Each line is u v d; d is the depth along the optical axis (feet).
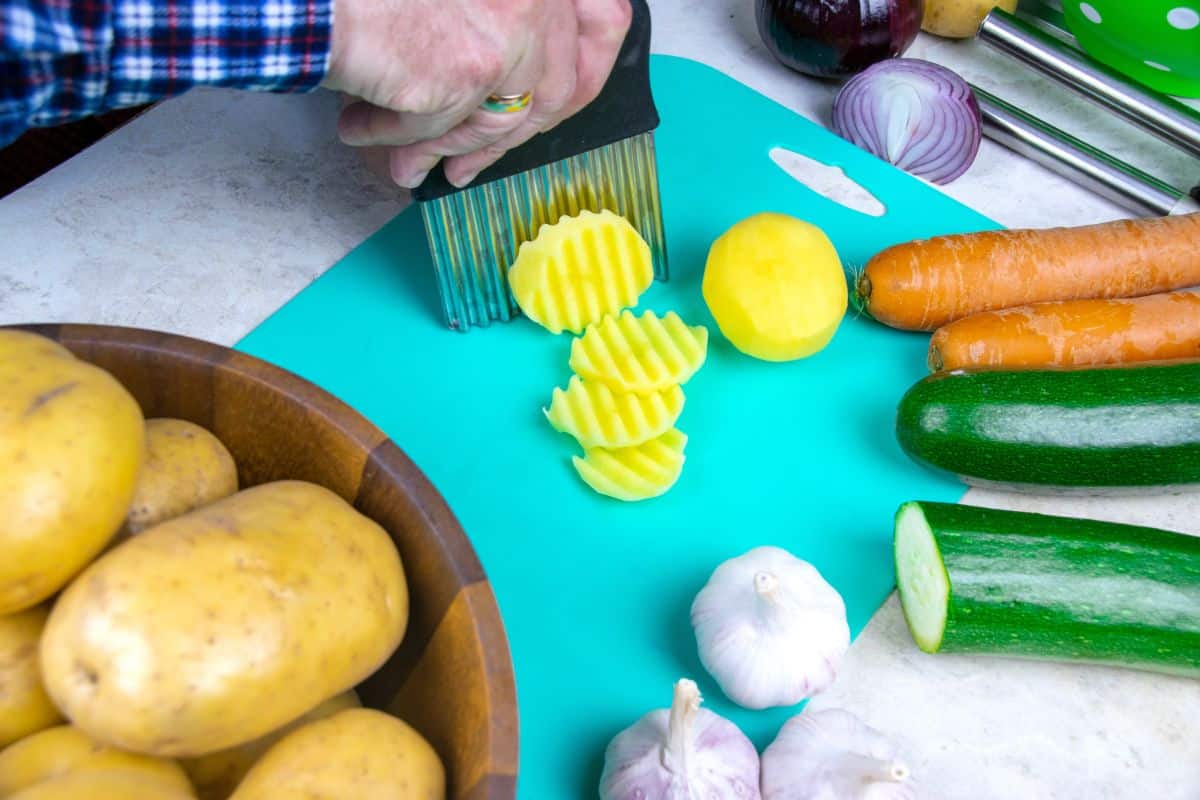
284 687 1.55
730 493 2.26
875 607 2.15
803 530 2.22
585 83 2.15
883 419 2.34
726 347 2.42
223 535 1.57
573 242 2.33
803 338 2.30
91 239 2.51
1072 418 2.18
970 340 2.31
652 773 1.90
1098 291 2.41
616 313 2.41
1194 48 2.57
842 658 2.09
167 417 1.81
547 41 1.98
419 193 2.23
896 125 2.64
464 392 2.36
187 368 1.77
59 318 2.40
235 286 2.47
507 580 2.16
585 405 2.27
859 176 2.65
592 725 2.04
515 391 2.36
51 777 1.53
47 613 1.62
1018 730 2.04
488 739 1.58
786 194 2.62
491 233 2.36
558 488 2.26
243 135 2.69
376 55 1.83
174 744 1.52
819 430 2.33
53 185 2.59
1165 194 2.60
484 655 1.61
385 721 1.62
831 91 2.85
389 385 2.36
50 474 1.54
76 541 1.56
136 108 3.10
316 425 1.74
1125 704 2.06
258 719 1.55
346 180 2.63
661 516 2.23
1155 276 2.41
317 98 2.76
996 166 2.74
